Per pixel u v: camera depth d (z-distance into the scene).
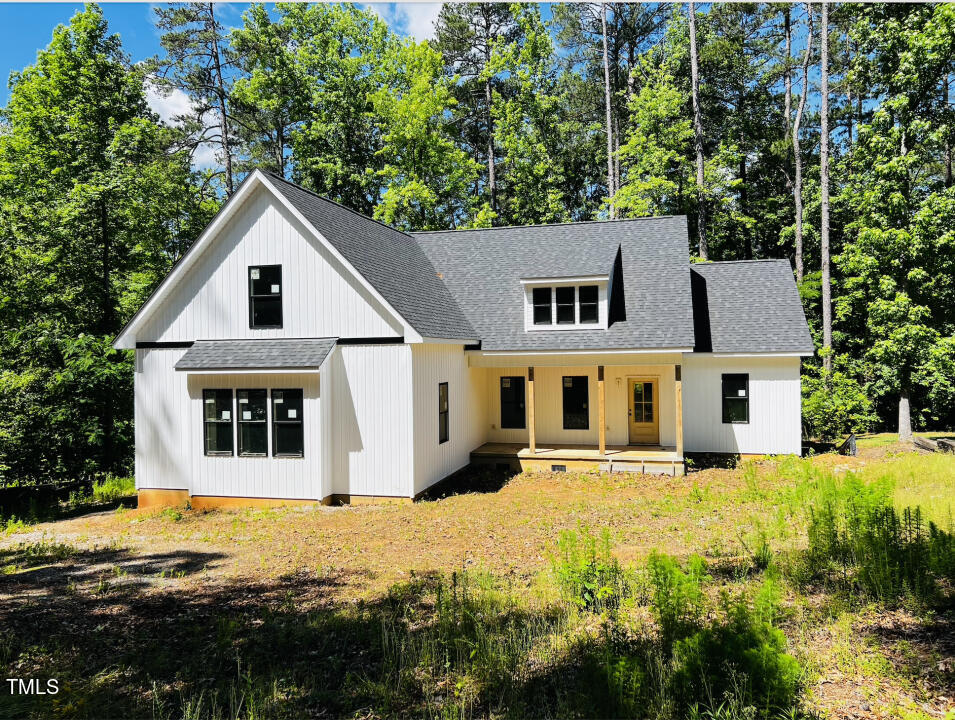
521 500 14.54
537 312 18.62
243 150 38.09
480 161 43.06
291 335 15.33
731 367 19.02
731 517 11.82
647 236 20.69
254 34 32.50
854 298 25.83
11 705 5.62
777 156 33.22
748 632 5.45
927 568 7.68
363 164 36.25
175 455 15.86
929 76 19.39
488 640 6.36
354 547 11.03
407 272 17.97
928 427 29.23
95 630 7.48
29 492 18.30
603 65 39.62
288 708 5.50
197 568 10.16
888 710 4.98
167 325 16.08
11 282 21.64
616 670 5.23
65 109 23.70
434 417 16.05
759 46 36.03
